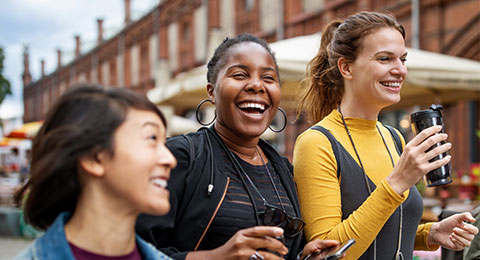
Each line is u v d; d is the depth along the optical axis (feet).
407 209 5.48
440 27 32.99
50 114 3.08
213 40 47.37
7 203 30.37
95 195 3.03
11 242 22.21
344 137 5.72
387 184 4.57
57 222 3.03
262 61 4.99
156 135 3.15
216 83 5.11
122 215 3.08
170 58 84.48
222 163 4.80
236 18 61.72
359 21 5.69
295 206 5.09
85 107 3.00
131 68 103.14
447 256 6.63
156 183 3.10
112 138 2.94
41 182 2.96
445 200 18.99
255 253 3.64
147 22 93.25
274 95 5.04
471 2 30.83
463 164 31.37
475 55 31.12
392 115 38.45
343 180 5.38
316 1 47.73
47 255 2.92
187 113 73.00
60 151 2.86
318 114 6.66
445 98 19.26
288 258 4.83
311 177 5.32
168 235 4.57
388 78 5.49
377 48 5.49
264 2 56.59
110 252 3.09
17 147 60.23
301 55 15.76
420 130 4.84
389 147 6.08
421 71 16.17
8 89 26.68
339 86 6.18
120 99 3.08
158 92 25.36
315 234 5.08
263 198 4.77
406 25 35.88
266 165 5.21
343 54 5.82
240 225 4.50
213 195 4.51
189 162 4.59
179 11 78.89
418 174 4.46
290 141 48.14
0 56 26.45
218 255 3.82
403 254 5.47
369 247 5.24
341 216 5.34
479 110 31.04
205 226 4.44
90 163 2.93
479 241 5.91
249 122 4.94
